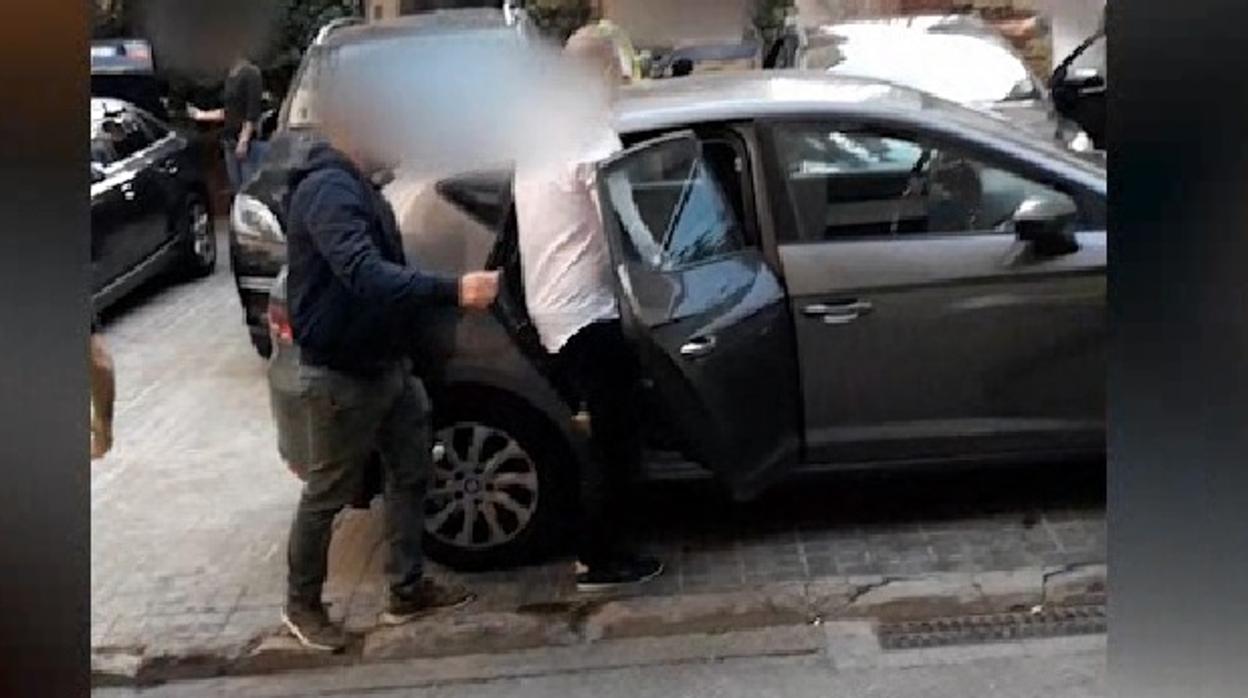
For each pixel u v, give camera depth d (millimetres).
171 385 7578
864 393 4844
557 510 4934
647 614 4602
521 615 4664
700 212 4812
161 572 5211
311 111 4793
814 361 4816
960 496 5402
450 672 4406
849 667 4250
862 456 4879
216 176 10242
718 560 5016
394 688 4340
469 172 4594
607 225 4551
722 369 4633
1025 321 4828
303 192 4121
